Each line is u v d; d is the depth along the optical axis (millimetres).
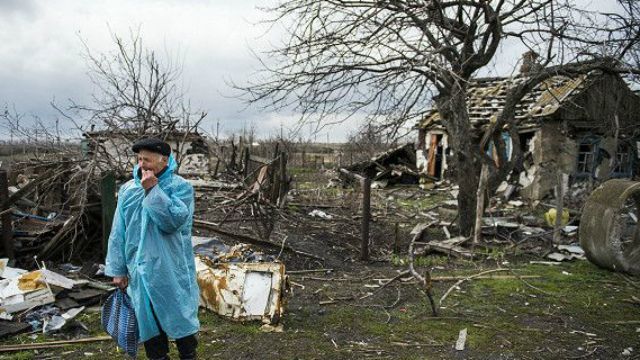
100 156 7191
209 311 5000
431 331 4918
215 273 5027
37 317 4500
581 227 7852
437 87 8500
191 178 15445
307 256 7805
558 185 9391
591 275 7316
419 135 21000
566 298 6156
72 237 6250
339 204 13906
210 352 4176
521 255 8602
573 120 15039
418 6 7668
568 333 4996
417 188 19500
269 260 6551
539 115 15234
